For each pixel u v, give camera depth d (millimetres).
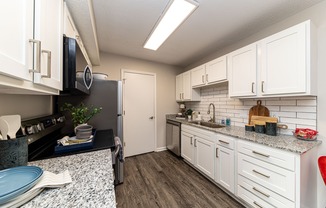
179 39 2320
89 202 527
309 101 1493
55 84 906
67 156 1017
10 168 649
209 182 2150
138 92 3355
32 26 661
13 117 781
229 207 1631
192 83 3062
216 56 2836
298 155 1143
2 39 478
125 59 3186
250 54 1767
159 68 3625
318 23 1444
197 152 2426
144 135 3426
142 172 2469
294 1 1449
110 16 1730
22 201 510
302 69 1323
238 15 1697
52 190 598
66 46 1064
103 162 909
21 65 573
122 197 1820
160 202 1727
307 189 1252
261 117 1864
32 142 1110
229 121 2438
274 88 1526
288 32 1408
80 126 1436
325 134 1384
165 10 1601
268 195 1332
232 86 2025
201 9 1591
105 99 2041
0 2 474
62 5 1071
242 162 1603
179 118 3449
